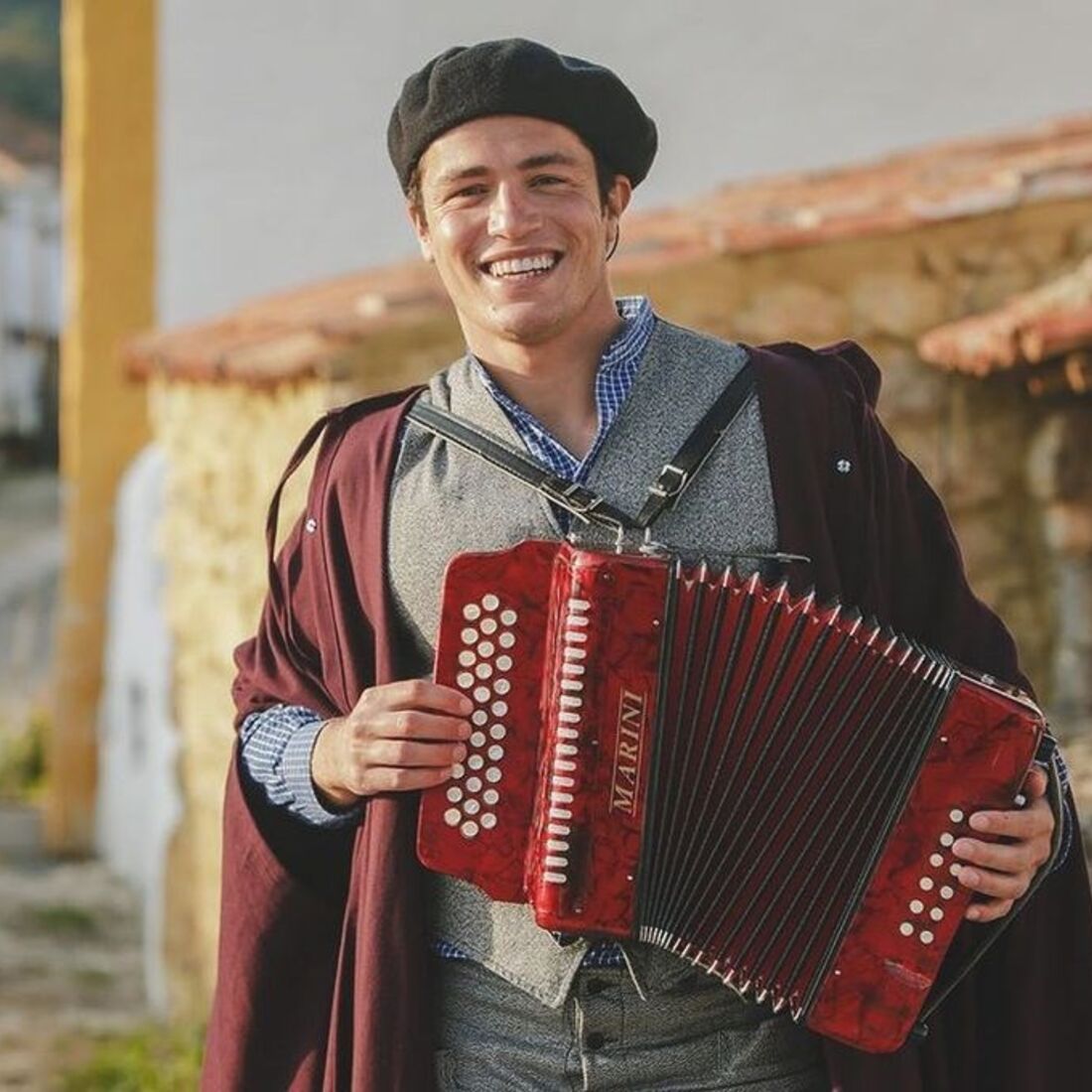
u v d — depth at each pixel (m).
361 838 4.86
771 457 4.76
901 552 4.93
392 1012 4.71
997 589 9.92
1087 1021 4.99
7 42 70.75
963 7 14.84
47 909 17.14
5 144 58.72
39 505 47.91
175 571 13.98
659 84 15.33
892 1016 4.53
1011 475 9.95
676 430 4.76
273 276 17.58
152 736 16.81
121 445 19.70
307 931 5.14
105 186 19.67
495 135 4.69
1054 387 9.66
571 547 4.50
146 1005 14.21
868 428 4.89
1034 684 9.88
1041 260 10.17
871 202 10.34
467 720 4.54
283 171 17.48
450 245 4.75
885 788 4.48
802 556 4.70
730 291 10.23
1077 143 12.47
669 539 4.70
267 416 11.41
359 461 4.96
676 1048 4.72
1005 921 4.72
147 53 19.66
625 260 10.27
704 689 4.47
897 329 10.14
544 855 4.49
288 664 5.09
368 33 17.19
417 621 4.82
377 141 17.33
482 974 4.77
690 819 4.50
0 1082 12.34
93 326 19.69
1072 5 14.73
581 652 4.46
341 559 4.96
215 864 12.65
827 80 15.08
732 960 4.55
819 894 4.51
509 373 4.83
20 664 30.77
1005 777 4.46
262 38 17.47
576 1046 4.70
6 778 22.39
